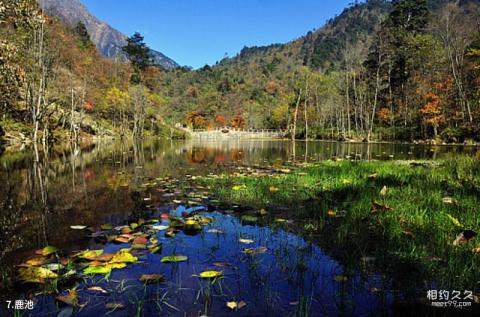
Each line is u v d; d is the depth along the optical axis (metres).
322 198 5.13
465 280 2.41
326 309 2.07
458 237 2.94
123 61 59.62
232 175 7.80
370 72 37.69
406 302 2.16
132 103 36.69
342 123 36.31
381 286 2.37
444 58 29.86
